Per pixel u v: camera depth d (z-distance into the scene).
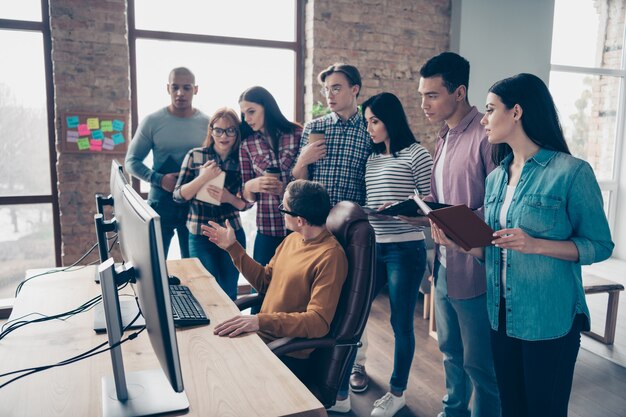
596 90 6.19
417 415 2.52
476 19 4.94
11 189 3.97
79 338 1.58
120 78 3.91
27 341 1.56
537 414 1.57
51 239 4.09
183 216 3.45
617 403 2.69
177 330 1.64
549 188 1.50
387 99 2.40
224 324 1.63
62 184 3.86
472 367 1.96
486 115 1.60
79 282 2.14
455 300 1.95
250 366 1.38
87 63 3.82
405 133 2.43
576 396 2.76
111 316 1.17
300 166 2.60
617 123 6.30
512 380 1.66
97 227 1.59
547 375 1.55
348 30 4.53
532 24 5.18
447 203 2.01
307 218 1.88
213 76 4.41
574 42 6.04
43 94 3.94
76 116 3.82
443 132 2.11
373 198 2.48
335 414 2.52
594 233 1.47
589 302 4.38
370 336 3.54
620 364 3.16
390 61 4.71
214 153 2.95
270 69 4.57
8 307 3.79
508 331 1.58
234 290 3.00
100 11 3.80
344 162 2.64
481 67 5.04
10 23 3.78
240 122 2.93
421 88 1.99
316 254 1.87
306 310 1.87
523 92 1.52
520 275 1.55
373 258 1.85
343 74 2.59
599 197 1.48
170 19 4.23
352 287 1.82
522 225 1.53
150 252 0.94
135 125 4.20
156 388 1.25
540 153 1.54
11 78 3.87
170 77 3.42
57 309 1.83
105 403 1.18
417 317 3.95
